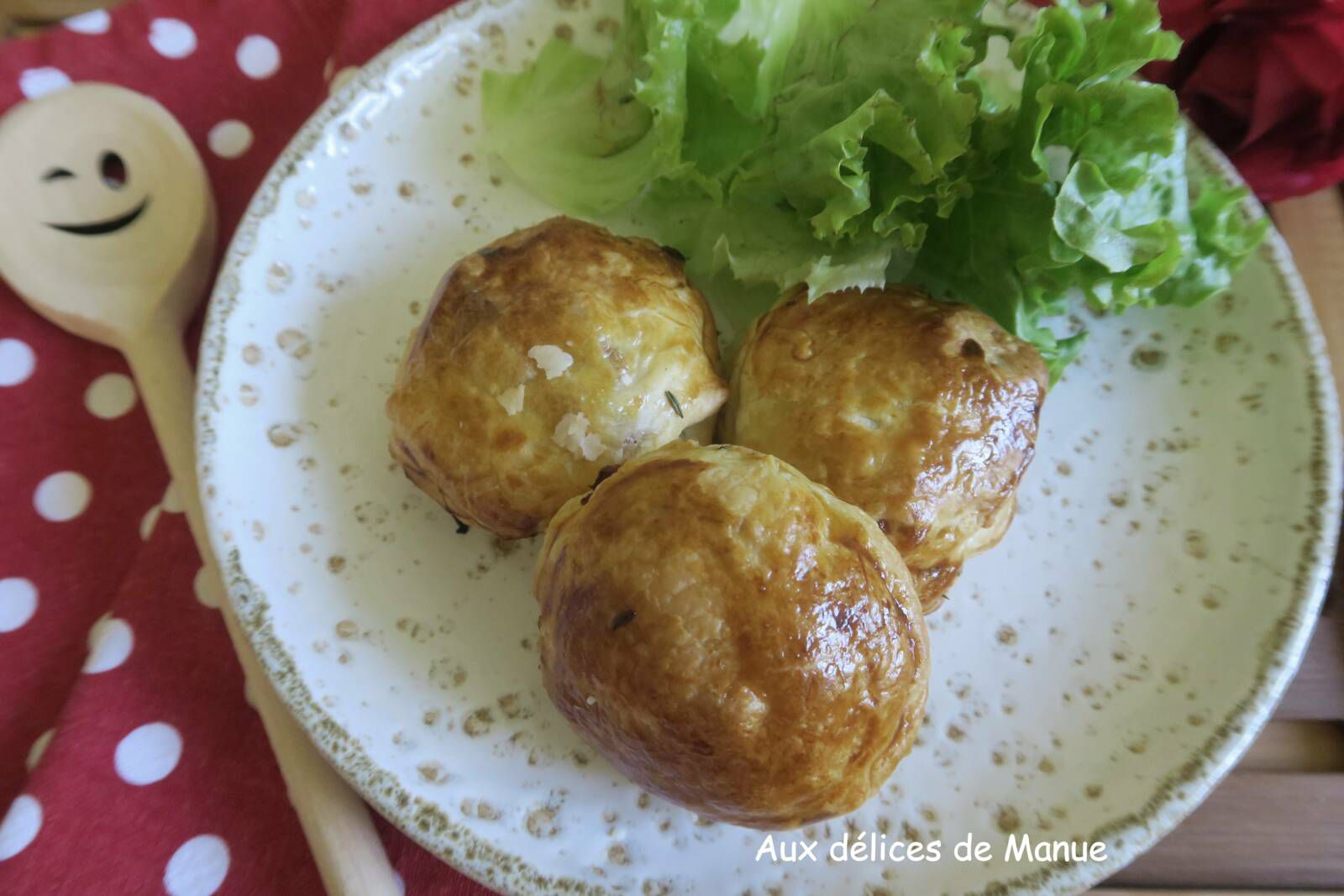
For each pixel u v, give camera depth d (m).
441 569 0.24
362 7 0.30
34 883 0.22
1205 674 0.23
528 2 0.29
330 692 0.22
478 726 0.23
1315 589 0.23
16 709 0.25
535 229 0.25
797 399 0.23
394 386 0.25
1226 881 0.23
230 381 0.24
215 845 0.23
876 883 0.21
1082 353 0.26
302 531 0.24
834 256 0.25
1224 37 0.28
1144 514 0.25
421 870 0.23
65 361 0.28
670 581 0.19
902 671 0.20
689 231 0.28
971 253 0.25
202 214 0.28
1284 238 0.28
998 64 0.28
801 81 0.27
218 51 0.31
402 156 0.28
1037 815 0.22
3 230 0.27
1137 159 0.24
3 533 0.26
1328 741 0.24
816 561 0.19
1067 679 0.23
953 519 0.23
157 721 0.24
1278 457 0.24
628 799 0.22
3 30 0.33
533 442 0.23
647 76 0.27
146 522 0.26
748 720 0.19
